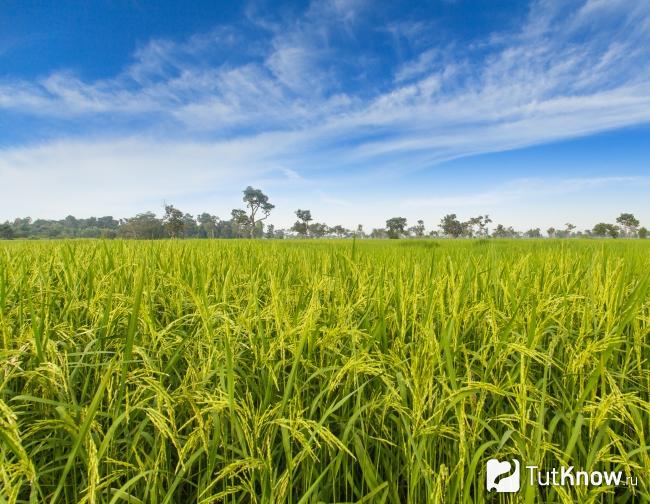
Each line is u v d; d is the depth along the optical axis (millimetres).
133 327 1705
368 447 2152
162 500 1792
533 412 2139
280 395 2236
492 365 1958
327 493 1962
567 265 4008
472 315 2721
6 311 2576
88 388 2365
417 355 1947
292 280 4148
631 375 2367
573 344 2469
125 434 1962
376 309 2758
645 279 2211
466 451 1724
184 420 2164
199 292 2902
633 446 2150
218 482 2025
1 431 1341
